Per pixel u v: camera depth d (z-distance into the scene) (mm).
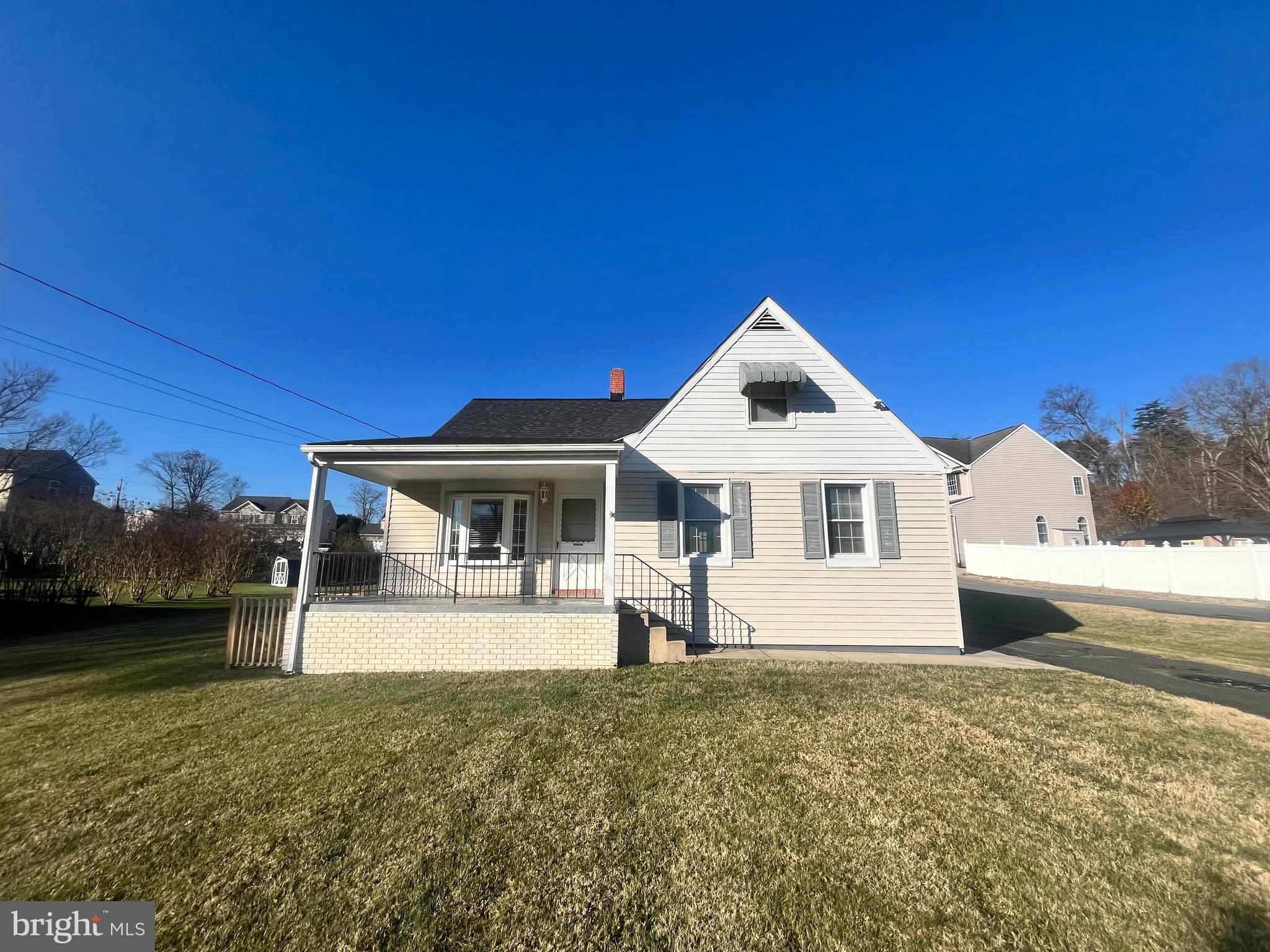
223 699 6820
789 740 5109
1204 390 42688
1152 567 20250
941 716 5812
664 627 9172
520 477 11469
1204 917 2828
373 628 8562
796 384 10969
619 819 3764
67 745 5242
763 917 2854
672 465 10875
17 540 22391
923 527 10648
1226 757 4773
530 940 2715
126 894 3076
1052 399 53188
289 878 3188
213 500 52875
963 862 3287
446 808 3930
